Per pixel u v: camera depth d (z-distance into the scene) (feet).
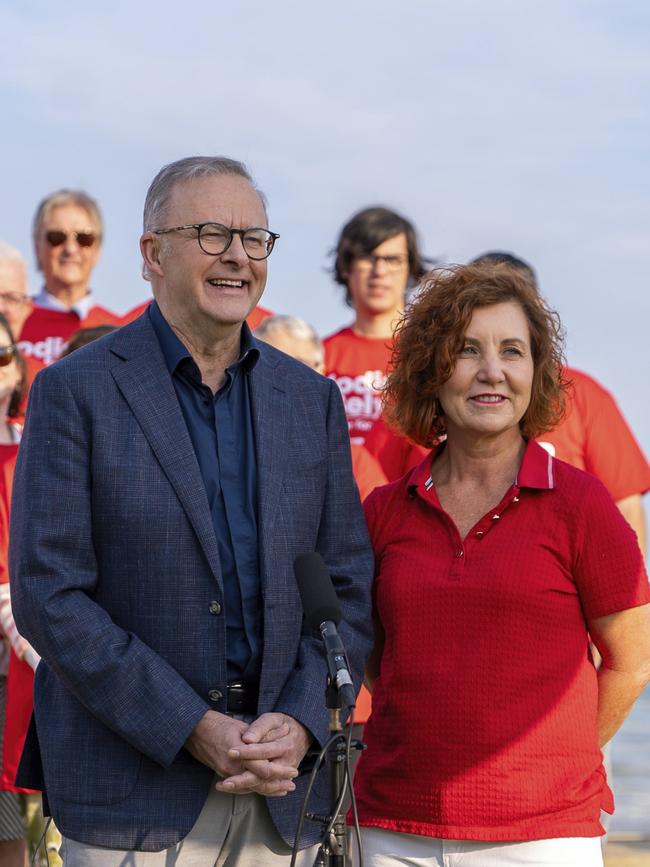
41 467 10.98
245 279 11.43
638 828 26.94
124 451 11.01
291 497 11.39
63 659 10.61
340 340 21.11
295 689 10.96
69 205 23.11
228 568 11.05
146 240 11.64
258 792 10.53
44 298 23.18
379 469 17.20
